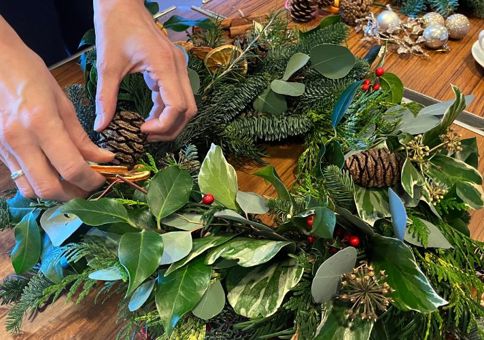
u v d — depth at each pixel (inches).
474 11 33.7
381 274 14.8
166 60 17.4
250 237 16.5
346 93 18.4
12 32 15.8
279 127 22.8
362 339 14.2
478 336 15.7
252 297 15.2
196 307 15.0
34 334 18.3
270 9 33.4
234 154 23.7
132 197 17.5
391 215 15.5
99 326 18.4
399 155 17.4
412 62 29.8
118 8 17.6
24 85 14.7
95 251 15.8
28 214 17.4
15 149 14.6
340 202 16.9
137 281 13.5
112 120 17.4
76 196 16.1
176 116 17.5
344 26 24.2
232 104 22.3
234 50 21.9
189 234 15.8
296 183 22.4
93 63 21.1
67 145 14.8
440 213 17.3
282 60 23.3
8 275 19.6
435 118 18.2
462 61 29.8
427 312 13.7
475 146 19.1
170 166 16.5
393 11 33.8
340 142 20.0
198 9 33.5
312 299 15.3
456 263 16.2
